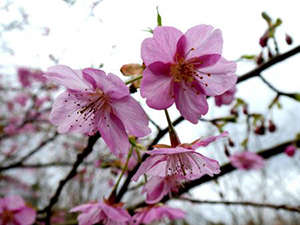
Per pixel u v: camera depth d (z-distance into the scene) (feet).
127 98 0.28
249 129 0.51
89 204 0.36
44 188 1.40
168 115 0.28
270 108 0.47
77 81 0.29
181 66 0.28
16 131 1.11
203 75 0.29
